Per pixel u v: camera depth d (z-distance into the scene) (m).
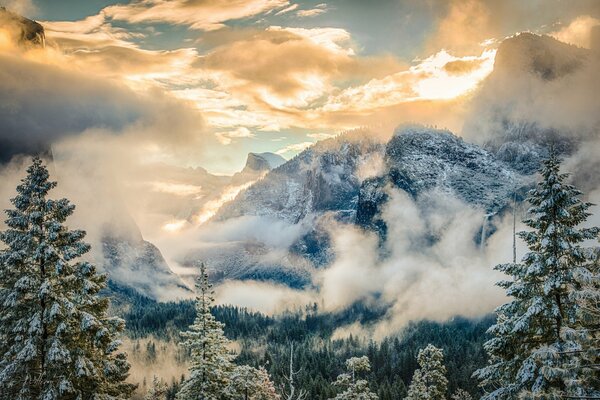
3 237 23.55
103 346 24.00
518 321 20.84
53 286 23.83
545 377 19.45
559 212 21.05
